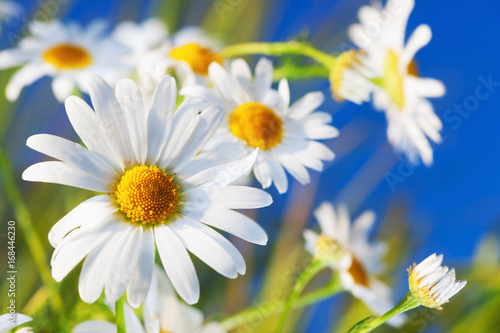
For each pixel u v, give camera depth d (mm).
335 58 317
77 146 253
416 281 255
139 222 255
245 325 326
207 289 342
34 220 330
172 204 257
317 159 285
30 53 337
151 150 260
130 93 258
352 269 320
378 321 256
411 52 317
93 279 244
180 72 305
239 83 286
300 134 288
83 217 249
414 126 323
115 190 256
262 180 278
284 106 288
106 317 278
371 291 321
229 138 278
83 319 280
